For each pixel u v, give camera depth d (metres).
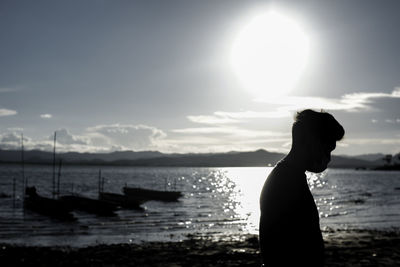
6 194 76.50
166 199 68.00
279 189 2.22
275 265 2.20
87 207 47.03
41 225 34.72
